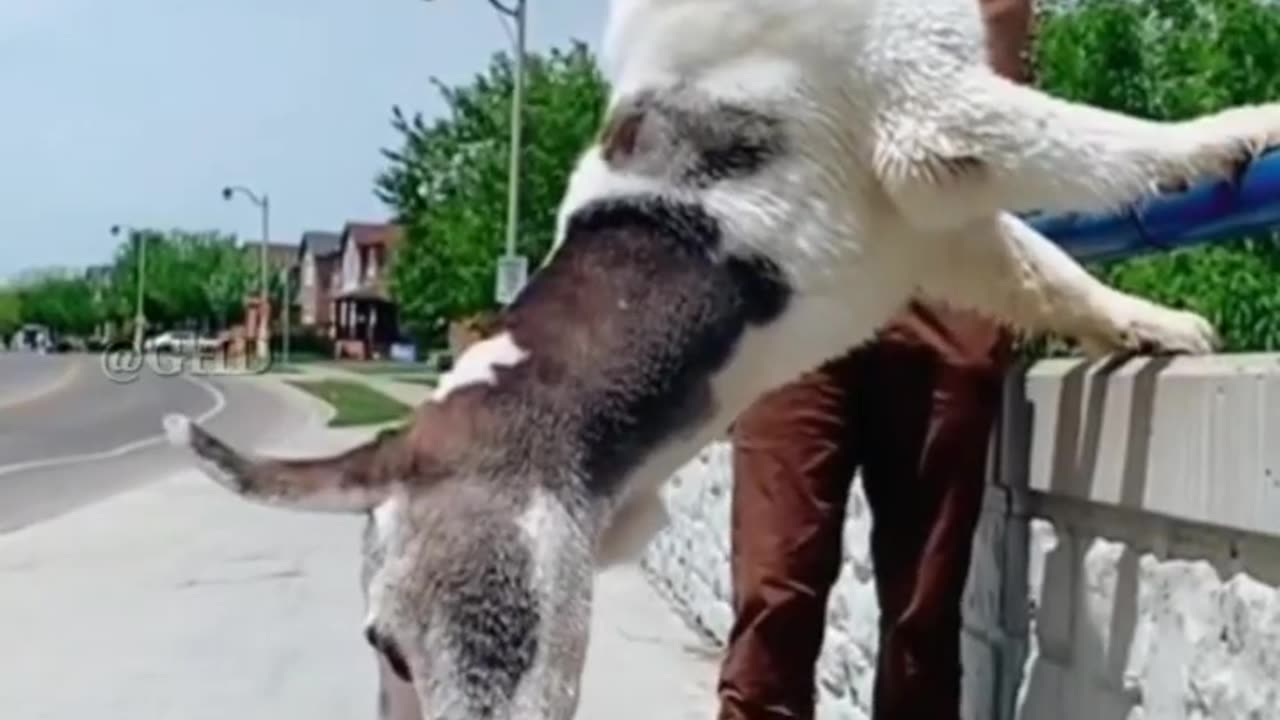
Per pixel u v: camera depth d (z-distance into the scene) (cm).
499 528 221
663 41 251
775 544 271
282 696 471
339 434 1898
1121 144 245
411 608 222
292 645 553
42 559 791
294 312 7156
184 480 1302
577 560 224
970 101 245
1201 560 216
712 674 484
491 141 2956
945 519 273
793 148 245
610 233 245
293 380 3816
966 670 314
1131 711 238
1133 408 234
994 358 271
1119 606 243
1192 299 379
